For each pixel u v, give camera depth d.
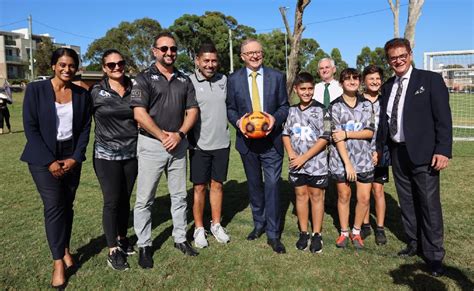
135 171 3.63
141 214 3.54
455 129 12.74
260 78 3.86
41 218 4.77
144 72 3.46
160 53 3.37
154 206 5.24
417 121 3.29
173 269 3.45
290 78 9.05
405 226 3.64
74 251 3.84
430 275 3.26
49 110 3.11
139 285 3.19
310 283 3.17
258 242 4.02
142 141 3.45
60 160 3.23
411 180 3.52
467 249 3.70
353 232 3.94
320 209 3.82
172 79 3.49
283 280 3.23
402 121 3.41
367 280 3.20
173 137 3.41
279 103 3.90
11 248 3.87
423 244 3.38
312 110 3.78
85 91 3.34
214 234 4.07
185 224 3.81
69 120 3.23
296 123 3.79
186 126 3.54
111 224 3.48
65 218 3.27
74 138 3.29
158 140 3.44
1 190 6.09
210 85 3.85
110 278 3.30
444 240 3.90
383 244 3.92
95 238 4.16
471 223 4.33
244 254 3.73
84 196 5.74
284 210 5.04
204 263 3.55
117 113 3.39
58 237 3.19
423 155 3.26
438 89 3.20
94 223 4.59
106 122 3.41
